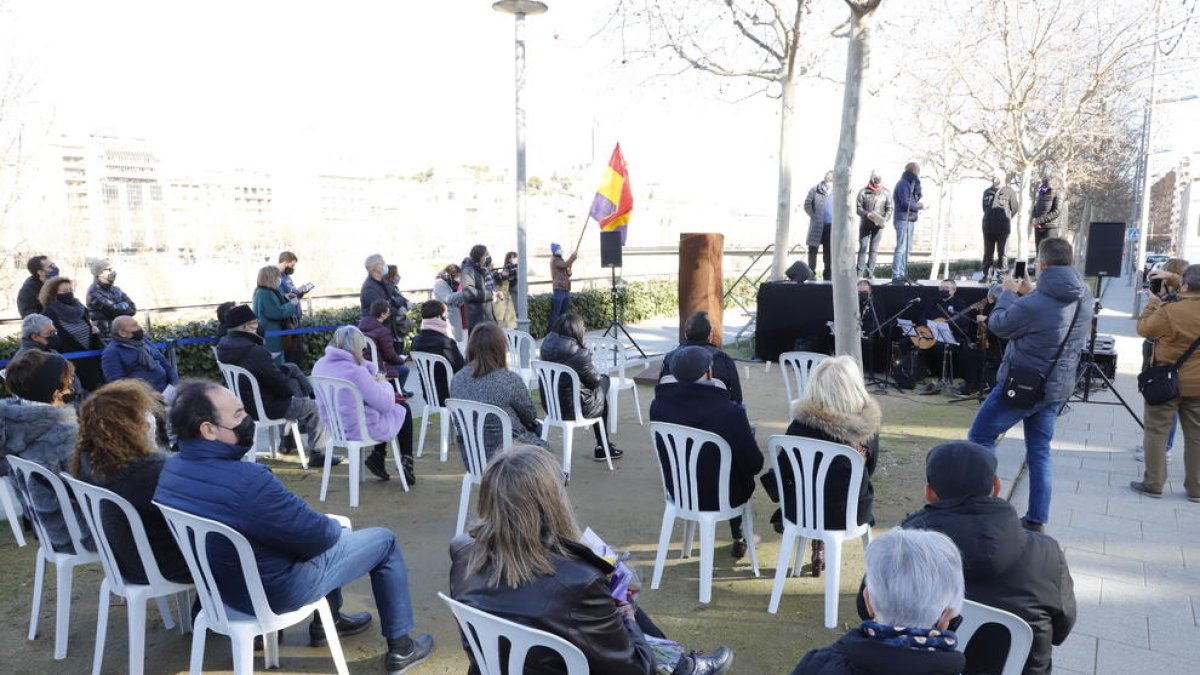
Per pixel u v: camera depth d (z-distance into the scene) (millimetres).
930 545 1631
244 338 5207
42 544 3180
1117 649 3111
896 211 10609
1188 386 4582
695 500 3506
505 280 10844
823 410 3189
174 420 2557
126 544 2744
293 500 2572
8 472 3768
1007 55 14531
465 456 4188
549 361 5234
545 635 1804
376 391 4746
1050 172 17641
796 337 9609
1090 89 14555
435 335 5785
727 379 4508
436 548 4145
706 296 8922
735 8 10430
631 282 15648
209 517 2480
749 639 3186
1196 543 4148
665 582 3723
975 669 2119
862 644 1567
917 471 5398
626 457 5855
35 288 6480
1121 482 5156
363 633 3279
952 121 17328
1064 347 3883
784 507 3383
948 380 8344
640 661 2139
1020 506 4719
